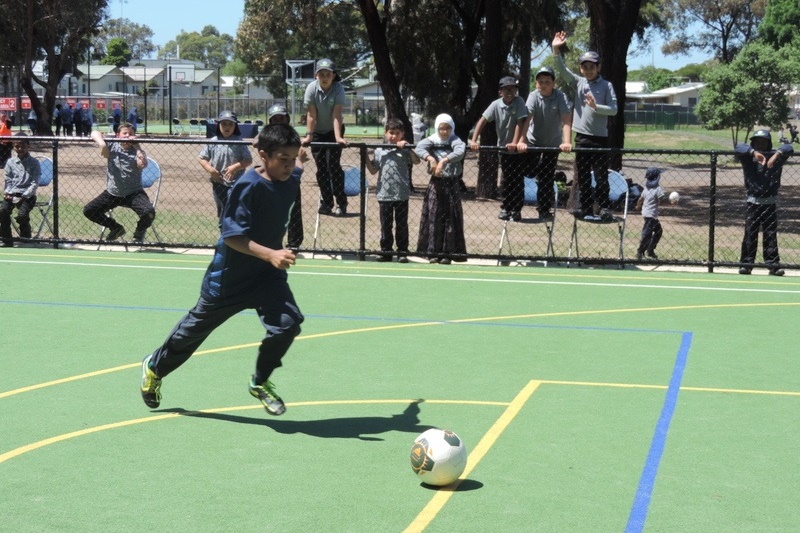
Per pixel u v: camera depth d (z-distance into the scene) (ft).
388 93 89.76
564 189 54.49
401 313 35.58
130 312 35.32
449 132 46.65
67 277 42.27
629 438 21.86
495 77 88.79
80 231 56.65
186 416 23.35
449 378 26.91
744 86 144.36
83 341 30.91
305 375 27.17
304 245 53.67
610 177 48.80
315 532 16.62
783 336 32.42
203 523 16.97
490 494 18.44
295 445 21.27
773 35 266.98
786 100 145.79
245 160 45.73
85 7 173.47
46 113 175.42
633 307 37.09
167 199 75.15
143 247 50.52
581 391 25.68
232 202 21.26
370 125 252.01
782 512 17.75
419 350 30.12
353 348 30.30
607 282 42.73
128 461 20.17
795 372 27.84
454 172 46.98
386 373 27.43
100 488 18.63
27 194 51.11
